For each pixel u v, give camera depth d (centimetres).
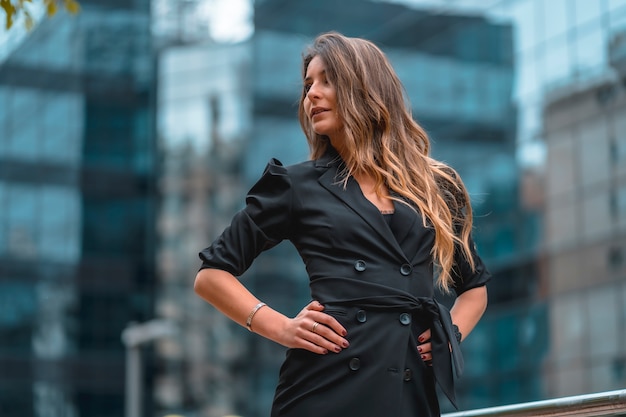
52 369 4697
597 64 3127
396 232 308
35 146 4922
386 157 319
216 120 5084
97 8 5119
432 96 3925
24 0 586
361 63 327
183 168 5056
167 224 4981
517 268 3384
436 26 3962
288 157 4941
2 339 4669
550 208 3266
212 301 312
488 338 3478
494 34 3641
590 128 3123
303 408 293
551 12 3347
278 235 317
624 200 2981
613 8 3077
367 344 292
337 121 325
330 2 4672
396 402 289
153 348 4803
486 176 3597
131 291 4866
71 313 4778
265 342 4747
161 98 5147
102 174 4959
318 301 300
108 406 4719
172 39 5181
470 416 392
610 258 3005
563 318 3169
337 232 305
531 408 363
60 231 4856
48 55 5028
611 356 2969
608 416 338
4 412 4622
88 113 5012
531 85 3419
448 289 340
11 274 4756
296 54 4972
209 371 4778
